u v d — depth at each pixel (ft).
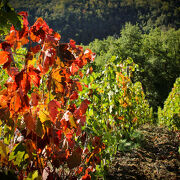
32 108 4.50
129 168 10.87
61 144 6.04
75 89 5.77
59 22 352.28
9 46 4.13
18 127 4.60
